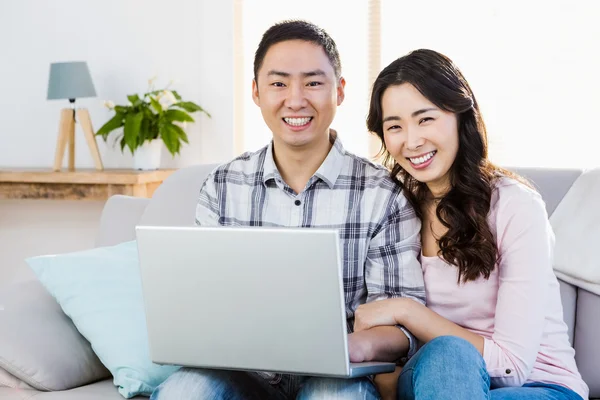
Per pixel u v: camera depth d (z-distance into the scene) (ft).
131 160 12.45
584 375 5.62
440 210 5.22
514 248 4.95
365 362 4.50
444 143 5.11
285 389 5.29
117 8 12.32
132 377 5.48
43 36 12.56
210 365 4.31
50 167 12.57
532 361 4.79
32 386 5.64
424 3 11.44
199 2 12.05
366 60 11.75
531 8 10.99
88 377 5.85
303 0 11.90
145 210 7.08
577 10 10.82
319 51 5.34
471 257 5.00
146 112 11.50
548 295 5.08
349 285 5.49
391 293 5.36
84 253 6.28
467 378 4.00
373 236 5.49
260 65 5.44
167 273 4.25
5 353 5.56
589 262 5.64
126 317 5.78
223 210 5.80
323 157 5.61
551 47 10.95
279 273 4.03
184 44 12.17
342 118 11.91
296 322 4.06
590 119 10.84
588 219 5.82
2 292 6.30
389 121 5.21
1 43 12.71
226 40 12.00
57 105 12.59
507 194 5.10
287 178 5.69
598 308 5.66
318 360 4.08
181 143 12.30
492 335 5.00
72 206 12.64
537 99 11.04
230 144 12.16
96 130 12.53
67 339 5.88
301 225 5.58
